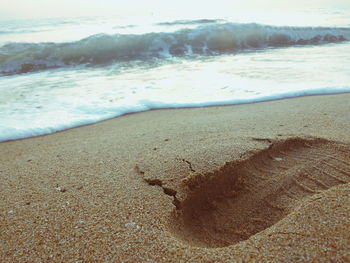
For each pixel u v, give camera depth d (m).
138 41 9.85
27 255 1.60
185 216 2.05
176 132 3.56
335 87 5.45
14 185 2.43
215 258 1.49
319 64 7.32
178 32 10.55
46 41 10.04
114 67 8.09
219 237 1.89
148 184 2.28
